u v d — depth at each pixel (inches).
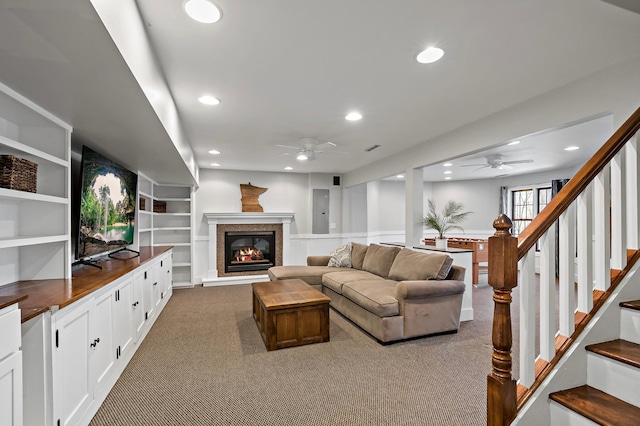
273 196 270.2
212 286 235.5
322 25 68.4
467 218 333.4
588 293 62.6
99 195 110.1
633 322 61.9
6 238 70.3
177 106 115.9
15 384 49.1
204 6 61.1
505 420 54.3
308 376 97.7
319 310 125.0
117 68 58.0
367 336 132.0
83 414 72.2
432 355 113.0
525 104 112.0
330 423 75.1
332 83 97.6
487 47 77.9
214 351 116.7
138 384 92.9
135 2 59.5
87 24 45.2
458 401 84.1
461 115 127.1
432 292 127.6
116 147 118.3
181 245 231.6
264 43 75.1
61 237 83.9
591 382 59.8
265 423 75.2
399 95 107.1
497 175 301.6
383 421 75.9
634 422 49.3
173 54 79.8
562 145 180.1
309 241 275.9
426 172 281.1
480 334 134.6
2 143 64.4
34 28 46.1
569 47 77.9
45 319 59.2
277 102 112.5
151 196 198.1
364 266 188.7
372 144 173.6
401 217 341.4
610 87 87.2
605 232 64.4
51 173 87.0
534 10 63.8
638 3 57.2
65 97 71.4
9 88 66.7
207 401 84.3
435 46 77.4
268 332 117.1
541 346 60.4
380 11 63.7
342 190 284.2
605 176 64.4
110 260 126.7
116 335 94.6
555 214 58.7
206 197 252.7
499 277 55.5
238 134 152.5
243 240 268.5
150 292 140.3
